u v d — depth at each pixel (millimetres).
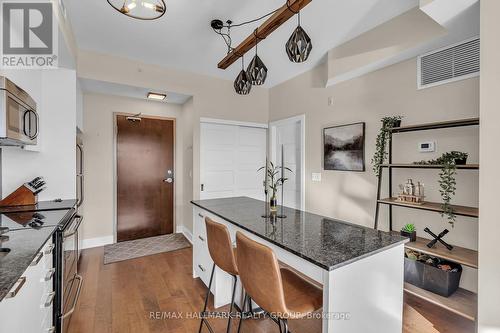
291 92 4086
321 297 1352
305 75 3807
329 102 3414
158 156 4273
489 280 1537
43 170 2535
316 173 3639
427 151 2422
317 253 1258
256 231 1635
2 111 1485
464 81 2164
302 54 1646
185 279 2756
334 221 1901
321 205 3561
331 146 3385
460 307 1944
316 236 1535
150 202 4215
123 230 4004
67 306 1860
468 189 2160
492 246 1524
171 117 4383
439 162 2131
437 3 1658
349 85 3150
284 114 4230
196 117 3908
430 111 2383
